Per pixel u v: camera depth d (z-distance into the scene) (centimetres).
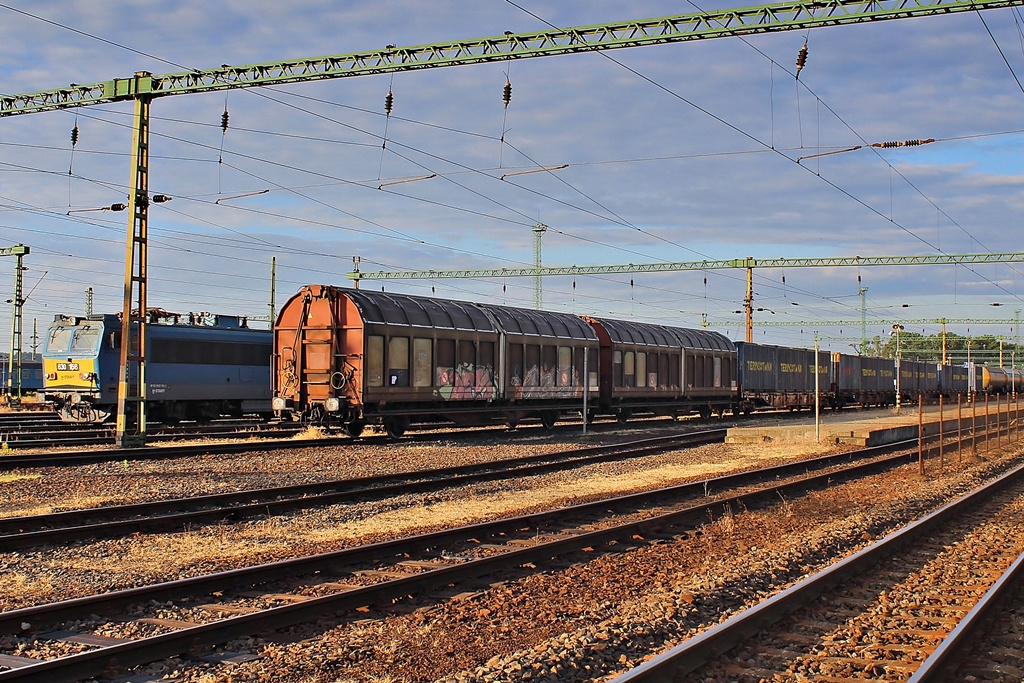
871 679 711
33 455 2203
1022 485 2023
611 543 1256
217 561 1102
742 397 4716
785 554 1159
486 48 2000
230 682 689
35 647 758
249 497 1622
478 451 2531
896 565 1131
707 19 1825
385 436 2936
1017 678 718
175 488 1748
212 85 2275
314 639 790
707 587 974
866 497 1791
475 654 765
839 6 1722
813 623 855
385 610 888
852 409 6400
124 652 707
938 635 824
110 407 3281
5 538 1144
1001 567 1134
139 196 2356
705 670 719
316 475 1988
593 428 3559
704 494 1789
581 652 754
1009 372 9819
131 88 2330
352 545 1217
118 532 1265
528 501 1672
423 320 2802
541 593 974
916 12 1672
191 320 3550
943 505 1719
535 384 3234
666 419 4509
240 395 3600
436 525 1398
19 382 5197
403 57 2078
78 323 3331
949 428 3878
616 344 3697
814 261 5769
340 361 2625
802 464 2311
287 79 2183
